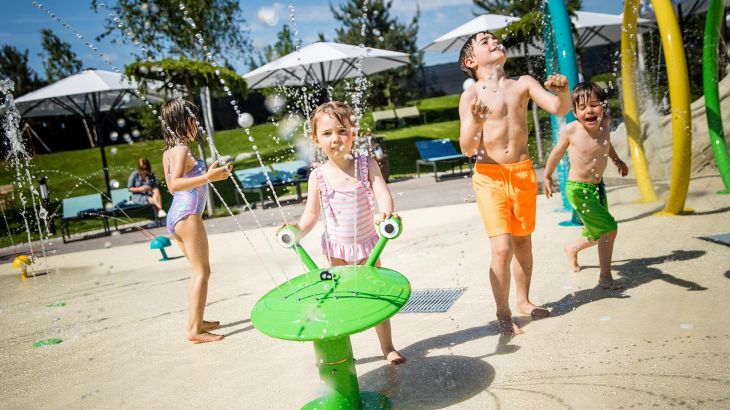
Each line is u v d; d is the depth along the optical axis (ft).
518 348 8.45
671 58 16.26
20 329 13.83
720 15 18.15
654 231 15.14
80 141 75.87
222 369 9.31
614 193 23.18
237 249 22.71
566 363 7.64
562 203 20.68
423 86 91.15
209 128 45.42
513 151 9.23
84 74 41.39
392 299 6.34
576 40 40.11
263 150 60.85
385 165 43.86
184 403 8.02
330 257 8.51
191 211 11.03
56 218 44.45
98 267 22.82
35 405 8.67
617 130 29.27
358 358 8.96
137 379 9.32
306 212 8.50
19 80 84.28
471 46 9.56
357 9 71.92
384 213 7.48
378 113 68.54
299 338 5.83
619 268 12.17
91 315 14.49
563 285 11.48
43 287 19.70
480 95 9.27
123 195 39.29
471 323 9.98
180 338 11.48
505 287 9.19
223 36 48.03
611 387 6.75
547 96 8.98
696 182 22.85
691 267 11.48
